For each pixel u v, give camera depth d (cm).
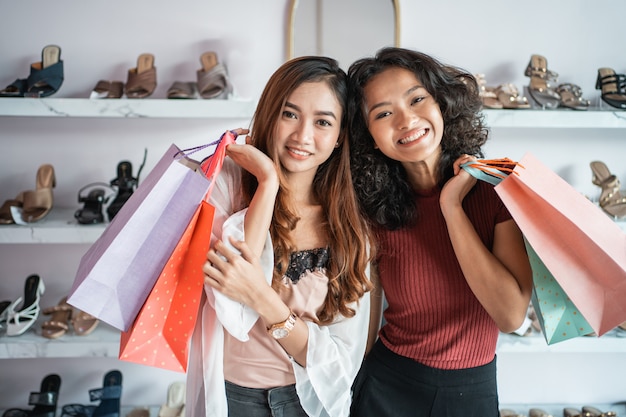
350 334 132
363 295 134
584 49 247
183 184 105
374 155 137
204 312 122
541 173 119
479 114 140
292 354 123
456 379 132
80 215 221
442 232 135
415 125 125
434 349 134
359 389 145
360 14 242
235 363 130
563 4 244
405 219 136
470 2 244
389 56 129
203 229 106
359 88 129
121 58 242
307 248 133
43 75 223
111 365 258
